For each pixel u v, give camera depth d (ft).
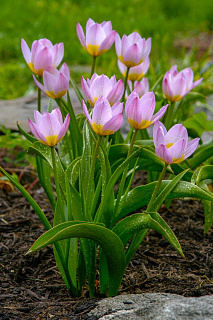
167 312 2.61
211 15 15.08
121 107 2.68
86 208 2.85
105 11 13.05
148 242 3.57
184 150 2.63
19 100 5.92
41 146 3.05
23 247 3.48
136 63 3.21
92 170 2.83
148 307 2.67
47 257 3.40
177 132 2.65
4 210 3.94
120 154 3.16
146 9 14.65
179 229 3.73
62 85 2.99
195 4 15.80
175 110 3.76
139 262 3.34
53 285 3.11
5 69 8.11
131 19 12.76
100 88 2.82
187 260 3.38
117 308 2.71
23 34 10.37
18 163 4.58
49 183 3.30
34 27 11.01
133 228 2.76
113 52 9.43
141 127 2.73
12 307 2.91
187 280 3.16
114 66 6.66
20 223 3.77
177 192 2.82
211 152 3.43
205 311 2.60
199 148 3.74
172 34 12.29
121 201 2.93
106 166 2.92
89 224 2.65
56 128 2.69
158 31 11.93
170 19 14.67
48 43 3.19
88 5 14.32
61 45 3.17
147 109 2.69
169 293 2.93
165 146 2.59
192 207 4.02
